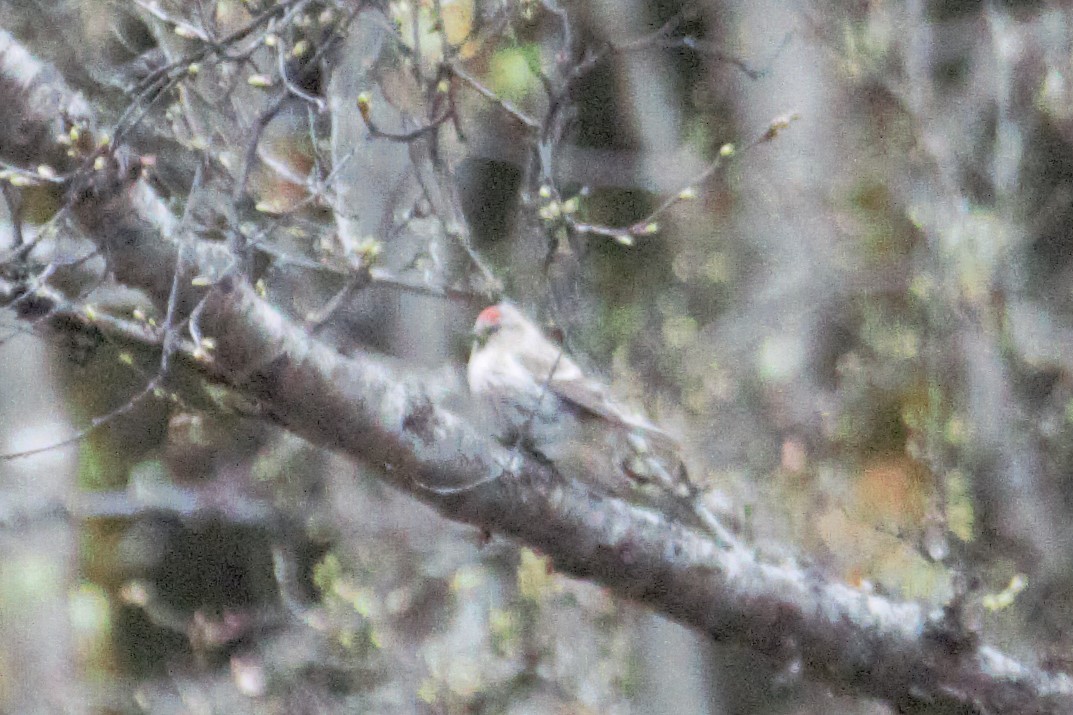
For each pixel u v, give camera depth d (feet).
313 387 21.61
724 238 56.65
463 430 23.25
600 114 60.18
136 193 19.77
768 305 54.24
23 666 41.86
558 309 24.50
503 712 40.57
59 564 42.39
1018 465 39.45
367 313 32.71
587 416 29.40
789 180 54.85
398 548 42.22
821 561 35.06
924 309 44.68
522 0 25.08
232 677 44.70
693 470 38.93
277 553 44.01
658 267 58.23
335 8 22.40
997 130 46.85
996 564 37.11
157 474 46.42
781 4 54.65
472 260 25.08
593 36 55.98
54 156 19.45
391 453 22.54
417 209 24.22
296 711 40.60
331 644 42.27
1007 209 44.68
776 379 51.34
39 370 41.96
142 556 54.13
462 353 36.04
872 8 45.42
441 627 41.57
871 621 25.77
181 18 22.98
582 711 40.63
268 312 21.12
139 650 53.01
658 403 44.80
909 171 46.42
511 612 41.27
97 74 23.32
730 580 25.14
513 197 46.42
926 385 46.42
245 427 44.01
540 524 24.00
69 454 42.45
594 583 25.27
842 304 53.52
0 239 23.21
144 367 21.09
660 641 43.75
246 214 23.08
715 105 59.11
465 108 37.04
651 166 57.98
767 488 41.70
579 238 23.99
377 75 24.61
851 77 47.44
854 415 48.26
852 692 26.14
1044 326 46.44
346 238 23.36
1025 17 51.83
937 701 25.95
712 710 43.75
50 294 20.25
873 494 45.68
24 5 23.85
